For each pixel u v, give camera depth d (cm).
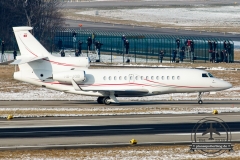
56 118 18662
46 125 17200
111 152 13338
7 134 15725
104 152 13338
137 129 16375
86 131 16100
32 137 15250
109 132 15938
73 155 13025
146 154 13138
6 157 12825
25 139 14975
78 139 14938
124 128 16562
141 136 15300
